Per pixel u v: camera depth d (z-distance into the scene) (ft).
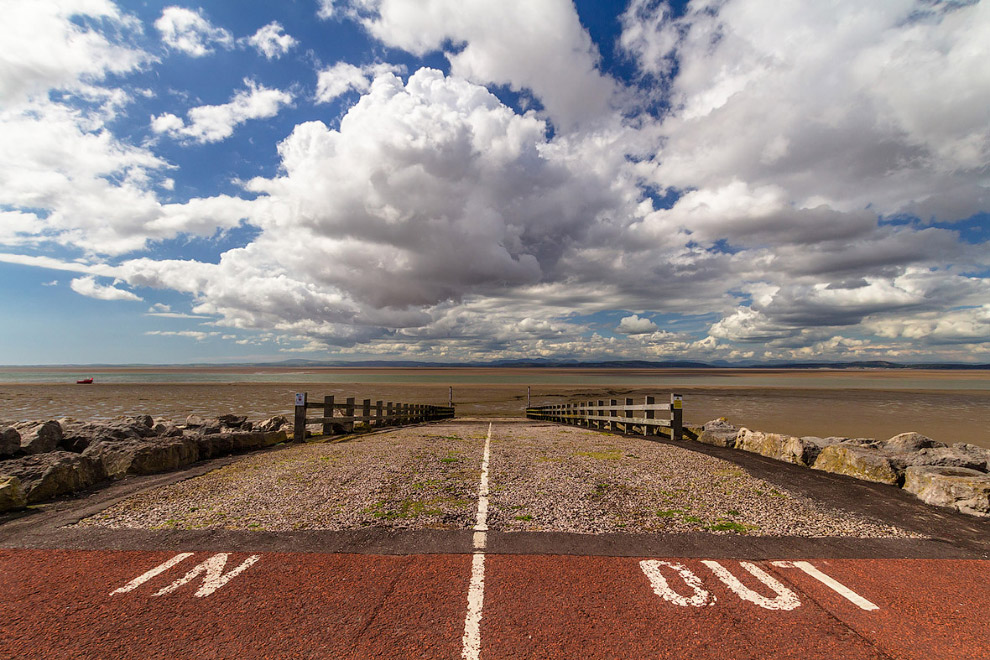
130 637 8.95
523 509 16.60
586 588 10.83
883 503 18.12
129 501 17.57
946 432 65.67
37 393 140.26
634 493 18.78
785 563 12.40
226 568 11.81
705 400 129.39
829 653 8.58
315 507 16.71
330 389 173.17
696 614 9.80
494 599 10.30
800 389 184.55
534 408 87.40
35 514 16.05
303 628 9.23
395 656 8.35
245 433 30.73
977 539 14.34
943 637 9.12
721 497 18.38
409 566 11.94
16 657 8.36
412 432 41.86
